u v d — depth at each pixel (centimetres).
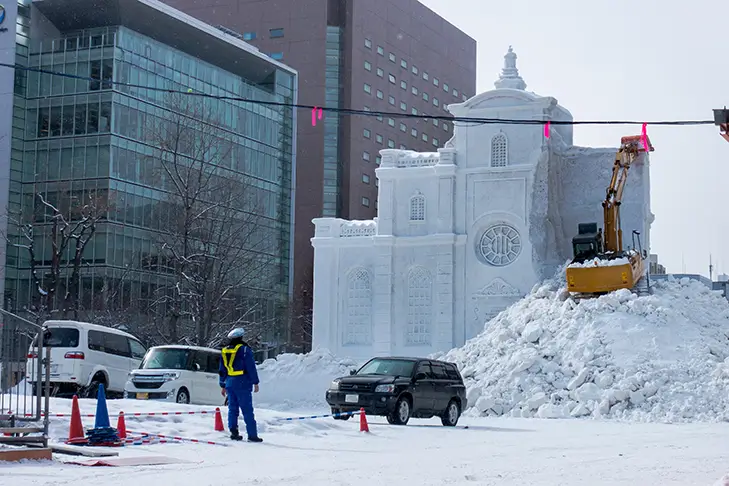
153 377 4041
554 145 7056
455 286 7088
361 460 2016
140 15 10188
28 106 10000
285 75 12106
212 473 1703
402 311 7194
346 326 7356
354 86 14700
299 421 2862
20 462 1762
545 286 6162
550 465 1925
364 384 3253
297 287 14075
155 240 8906
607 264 5453
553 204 7031
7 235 9500
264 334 10688
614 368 4516
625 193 6975
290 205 12075
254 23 14912
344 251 7406
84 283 9456
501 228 7038
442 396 3419
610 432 3153
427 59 16638
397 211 7288
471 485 1566
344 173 14512
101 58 9812
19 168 9906
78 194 9688
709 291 5675
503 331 5231
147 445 2200
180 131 7700
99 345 4272
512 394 4553
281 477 1650
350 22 14800
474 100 7125
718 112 1956
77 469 1706
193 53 11200
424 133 16438
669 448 2419
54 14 10188
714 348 4700
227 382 2398
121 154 9769
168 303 8569
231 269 7850
